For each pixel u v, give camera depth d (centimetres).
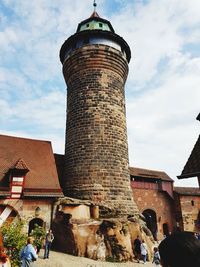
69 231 1595
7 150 2023
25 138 2244
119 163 1978
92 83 2111
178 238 187
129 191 1981
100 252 1513
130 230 1705
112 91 2139
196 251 177
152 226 3097
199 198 3397
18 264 973
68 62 2270
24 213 1684
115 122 2073
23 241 1013
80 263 1361
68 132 2141
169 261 181
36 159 2058
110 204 1827
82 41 2234
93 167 1906
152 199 3134
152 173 3334
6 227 1069
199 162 1046
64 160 2162
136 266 1429
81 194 1867
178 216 3219
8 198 1677
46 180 1891
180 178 1095
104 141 1975
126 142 2138
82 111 2069
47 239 1429
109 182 1886
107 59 2169
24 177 1753
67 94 2328
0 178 1744
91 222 1642
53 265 1279
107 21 2469
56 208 1767
